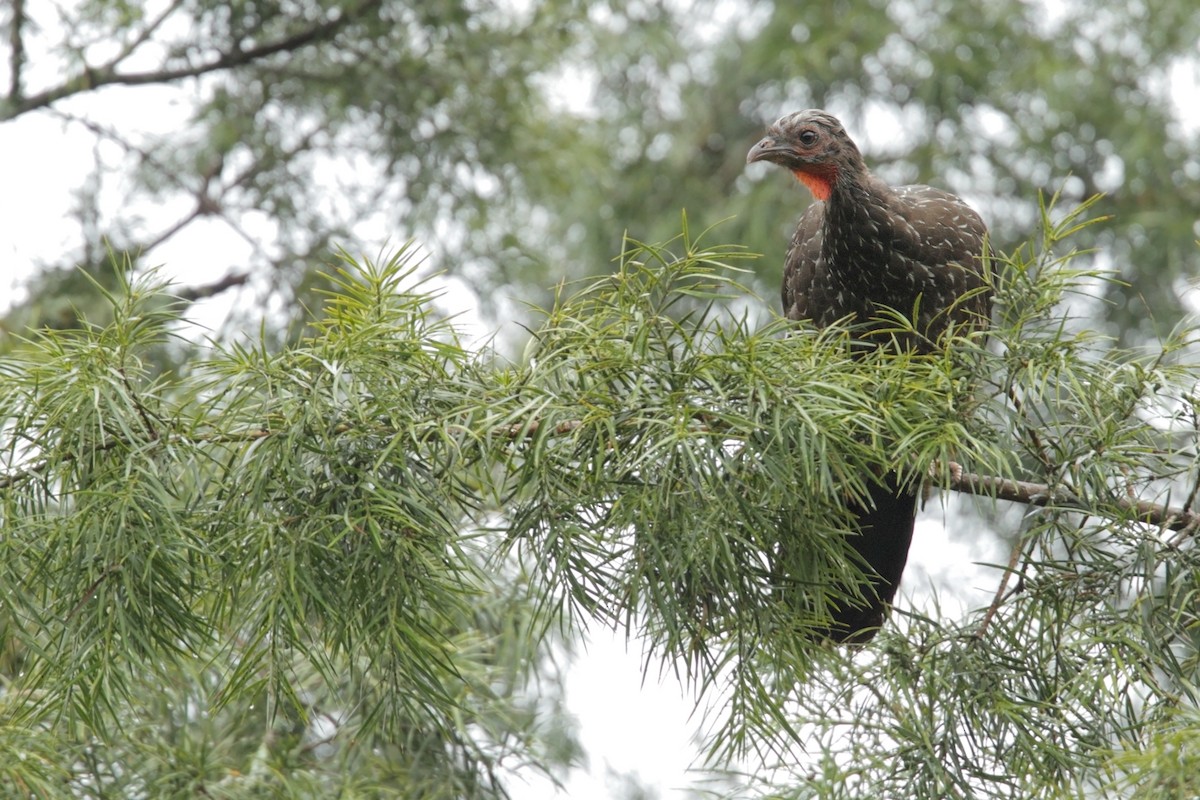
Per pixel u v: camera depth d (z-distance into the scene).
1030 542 5.57
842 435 5.17
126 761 6.89
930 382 5.39
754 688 5.64
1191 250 16.50
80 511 4.92
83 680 5.04
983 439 5.41
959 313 8.43
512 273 13.72
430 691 5.16
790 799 5.65
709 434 5.00
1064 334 5.61
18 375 5.21
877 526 7.09
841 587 6.20
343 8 13.00
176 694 7.15
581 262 17.89
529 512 5.13
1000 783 5.59
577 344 5.14
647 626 5.31
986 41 17.92
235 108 13.48
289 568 4.86
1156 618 5.44
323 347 5.08
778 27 18.11
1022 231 17.73
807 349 5.27
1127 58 18.31
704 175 19.22
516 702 8.09
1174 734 4.64
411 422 4.97
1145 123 17.34
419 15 13.30
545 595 5.19
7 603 5.07
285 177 13.44
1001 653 5.61
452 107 13.87
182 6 12.77
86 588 5.00
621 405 5.09
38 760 5.94
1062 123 17.77
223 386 5.18
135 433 5.09
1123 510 5.47
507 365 5.32
